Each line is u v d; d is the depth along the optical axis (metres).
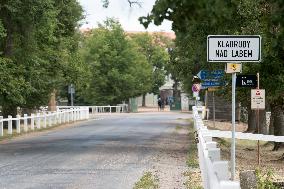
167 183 15.70
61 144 28.95
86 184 15.51
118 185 15.38
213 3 6.70
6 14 33.81
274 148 30.86
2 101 38.44
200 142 15.06
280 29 8.00
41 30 38.31
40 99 45.97
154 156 23.12
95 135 35.47
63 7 48.56
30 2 32.56
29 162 20.92
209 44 12.27
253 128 41.47
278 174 19.31
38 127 43.22
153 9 6.95
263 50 15.23
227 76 26.31
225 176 7.56
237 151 29.94
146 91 96.12
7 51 36.69
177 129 41.91
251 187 10.88
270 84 23.22
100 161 21.25
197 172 17.80
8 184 15.48
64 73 48.09
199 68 35.56
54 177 16.91
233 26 18.05
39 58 42.09
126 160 21.61
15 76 37.81
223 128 47.16
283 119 30.22
